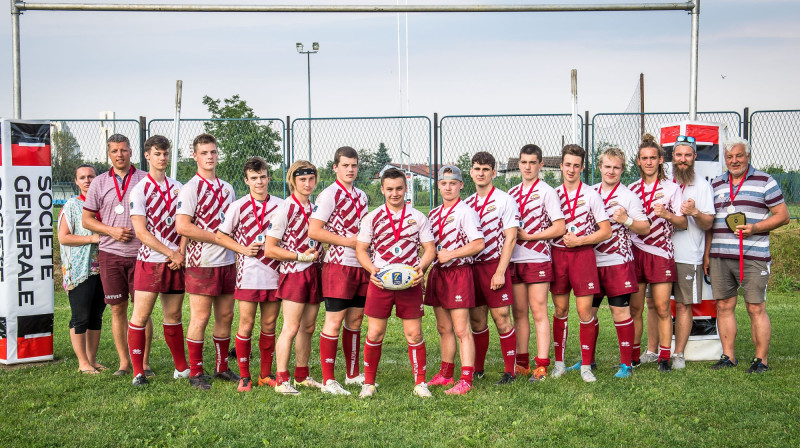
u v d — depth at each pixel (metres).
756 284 6.48
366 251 5.71
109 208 6.43
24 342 7.03
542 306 6.32
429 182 13.16
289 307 5.83
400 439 4.62
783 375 6.27
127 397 5.70
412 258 5.70
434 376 6.48
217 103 18.44
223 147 13.47
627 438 4.62
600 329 9.12
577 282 6.28
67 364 7.02
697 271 6.67
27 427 4.90
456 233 5.84
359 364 6.78
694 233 6.59
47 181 7.13
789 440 4.54
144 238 5.95
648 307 7.27
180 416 5.13
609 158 6.44
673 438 4.59
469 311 6.38
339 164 5.82
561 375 6.41
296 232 5.84
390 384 6.25
